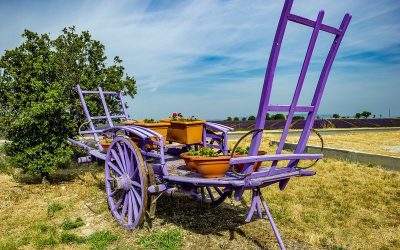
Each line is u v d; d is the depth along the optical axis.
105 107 7.18
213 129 5.20
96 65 9.39
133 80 9.71
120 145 4.80
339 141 15.71
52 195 6.45
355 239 4.42
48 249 4.10
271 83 3.19
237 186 3.51
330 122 32.19
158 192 4.18
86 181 7.42
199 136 5.28
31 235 4.46
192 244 4.22
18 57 7.37
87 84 8.57
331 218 5.13
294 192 6.49
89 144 7.06
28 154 7.06
